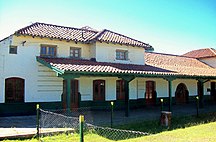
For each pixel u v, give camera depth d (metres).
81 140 5.23
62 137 9.22
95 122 12.12
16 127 10.41
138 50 18.56
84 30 18.62
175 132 9.84
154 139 8.26
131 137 9.29
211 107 20.00
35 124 11.10
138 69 15.29
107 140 8.88
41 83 14.43
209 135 8.95
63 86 15.23
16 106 13.57
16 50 13.87
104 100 16.95
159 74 14.95
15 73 13.70
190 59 26.42
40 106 14.27
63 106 15.08
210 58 26.39
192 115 15.46
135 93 18.72
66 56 15.65
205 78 18.91
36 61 14.38
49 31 15.69
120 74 13.26
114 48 17.20
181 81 22.58
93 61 15.63
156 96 20.28
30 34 13.98
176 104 21.91
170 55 25.64
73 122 11.17
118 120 12.84
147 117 13.97
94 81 16.61
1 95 13.20
